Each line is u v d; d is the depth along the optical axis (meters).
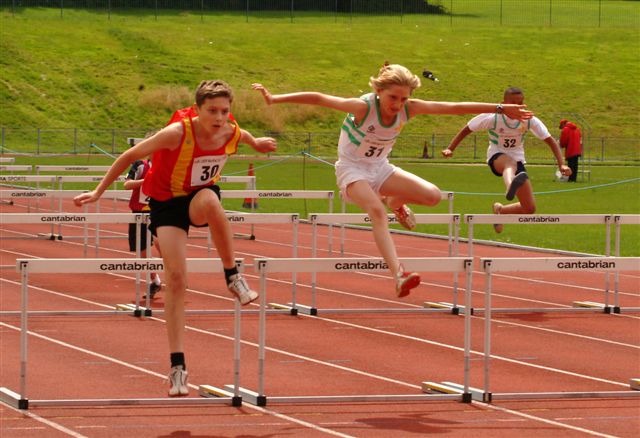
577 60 140.50
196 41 138.75
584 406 16.45
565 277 33.06
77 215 24.59
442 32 153.25
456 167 92.75
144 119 115.88
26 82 117.44
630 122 123.06
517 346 21.89
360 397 16.39
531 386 18.09
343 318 24.88
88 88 119.06
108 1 152.50
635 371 19.52
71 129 108.44
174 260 14.16
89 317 24.20
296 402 16.20
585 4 184.38
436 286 30.66
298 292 29.06
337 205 55.59
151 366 19.09
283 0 167.62
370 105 15.52
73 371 18.56
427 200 16.25
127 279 30.53
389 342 22.02
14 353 20.03
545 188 69.62
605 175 83.25
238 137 14.13
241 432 14.43
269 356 20.33
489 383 17.94
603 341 22.58
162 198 14.27
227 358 19.97
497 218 25.62
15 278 30.17
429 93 127.31
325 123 118.50
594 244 40.69
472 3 182.25
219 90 13.64
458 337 22.73
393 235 44.25
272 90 125.44
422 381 18.33
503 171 27.55
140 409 15.72
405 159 102.25
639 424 15.32
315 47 141.62
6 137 105.50
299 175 78.19
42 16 142.25
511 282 31.88
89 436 14.12
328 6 169.38
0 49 123.19
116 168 13.95
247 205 52.47
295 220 25.09
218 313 25.03
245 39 142.75
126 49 131.25
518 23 164.75
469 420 15.37
